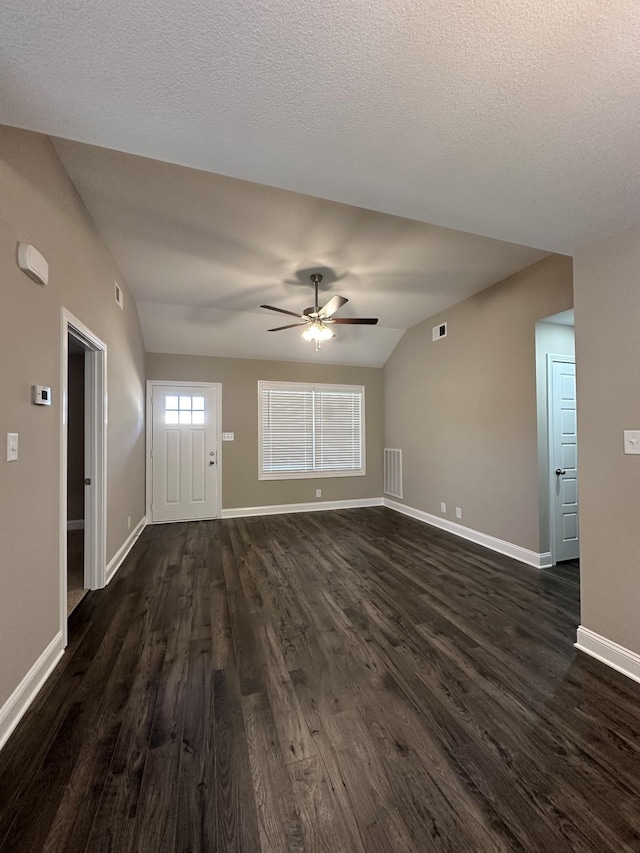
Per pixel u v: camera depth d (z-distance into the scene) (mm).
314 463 6012
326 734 1511
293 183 1648
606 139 1354
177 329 4910
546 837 1126
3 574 1497
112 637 2230
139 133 1352
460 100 1189
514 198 1716
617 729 1540
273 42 1001
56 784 1284
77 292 2357
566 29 974
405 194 1708
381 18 942
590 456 2098
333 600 2727
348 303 4422
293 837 1125
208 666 1956
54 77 1107
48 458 1921
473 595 2805
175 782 1296
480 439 4086
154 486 5148
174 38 989
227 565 3455
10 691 1535
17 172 1626
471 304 4195
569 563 3480
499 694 1747
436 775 1330
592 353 2090
